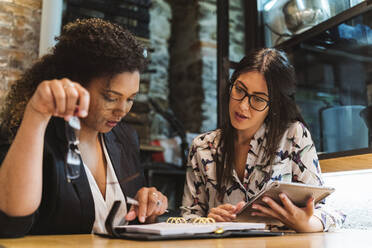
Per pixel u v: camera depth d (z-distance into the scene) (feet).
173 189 13.07
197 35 14.40
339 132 6.86
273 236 3.31
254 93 5.07
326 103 7.16
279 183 3.65
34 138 2.91
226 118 5.62
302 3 7.77
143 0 14.46
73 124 2.83
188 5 15.16
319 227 4.23
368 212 6.85
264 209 3.97
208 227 3.01
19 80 4.01
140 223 4.19
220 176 5.48
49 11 7.61
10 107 3.89
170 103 15.57
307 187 3.84
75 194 3.83
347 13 6.48
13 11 7.61
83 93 2.71
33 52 7.73
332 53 7.09
